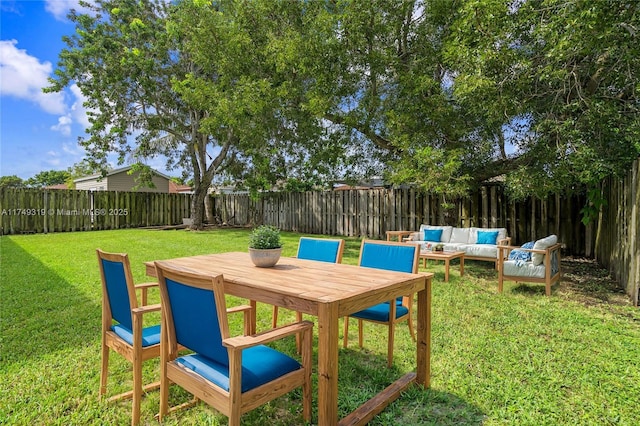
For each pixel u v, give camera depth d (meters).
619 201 5.30
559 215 8.08
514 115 5.72
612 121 5.18
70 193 13.19
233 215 16.28
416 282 2.36
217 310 1.65
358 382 2.51
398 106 7.20
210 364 1.81
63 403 2.21
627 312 4.03
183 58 12.21
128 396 2.27
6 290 4.76
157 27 12.21
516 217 8.53
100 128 12.12
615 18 4.15
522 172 5.84
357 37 6.77
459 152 6.41
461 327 3.54
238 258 3.16
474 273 6.27
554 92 5.41
